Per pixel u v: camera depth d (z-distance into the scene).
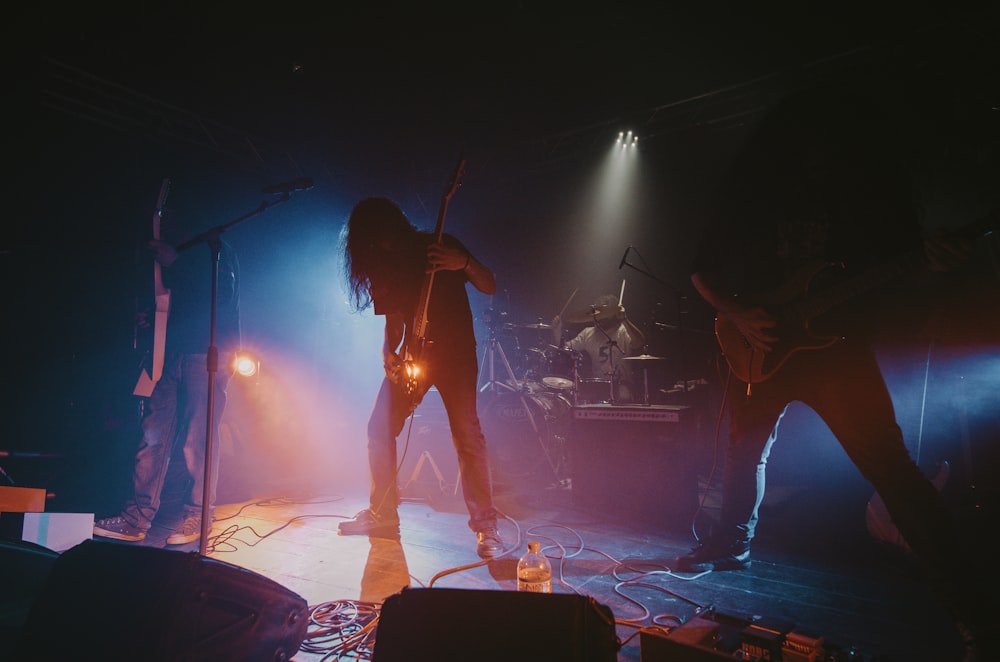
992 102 6.20
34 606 1.50
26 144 6.72
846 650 1.46
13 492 2.49
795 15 6.89
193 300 3.38
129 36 6.68
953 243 1.88
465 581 2.66
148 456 3.38
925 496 1.98
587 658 1.18
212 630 1.51
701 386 6.06
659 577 2.73
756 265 2.45
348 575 2.74
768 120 2.46
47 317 6.69
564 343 7.25
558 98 8.66
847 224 2.30
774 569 2.85
